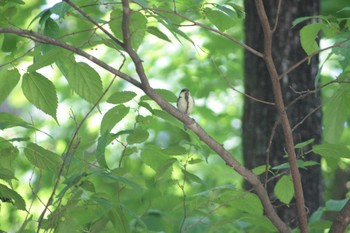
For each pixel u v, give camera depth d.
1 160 6.50
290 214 9.55
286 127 6.25
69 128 18.44
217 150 6.16
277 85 6.20
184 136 17.47
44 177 15.16
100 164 6.12
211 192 7.08
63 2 6.00
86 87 6.34
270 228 7.11
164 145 17.41
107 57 18.33
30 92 6.34
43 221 6.48
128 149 6.81
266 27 6.06
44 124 18.70
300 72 9.89
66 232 6.23
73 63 6.25
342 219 6.53
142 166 14.29
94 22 5.64
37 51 6.53
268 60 6.13
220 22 6.80
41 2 15.05
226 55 18.16
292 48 9.89
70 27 14.00
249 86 10.36
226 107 19.69
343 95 6.75
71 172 7.05
